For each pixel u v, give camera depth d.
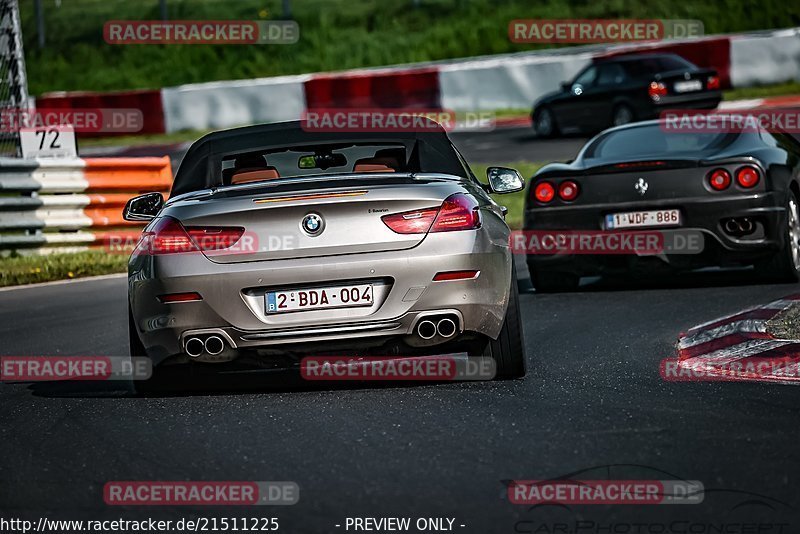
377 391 18.98
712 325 23.45
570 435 15.36
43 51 137.62
